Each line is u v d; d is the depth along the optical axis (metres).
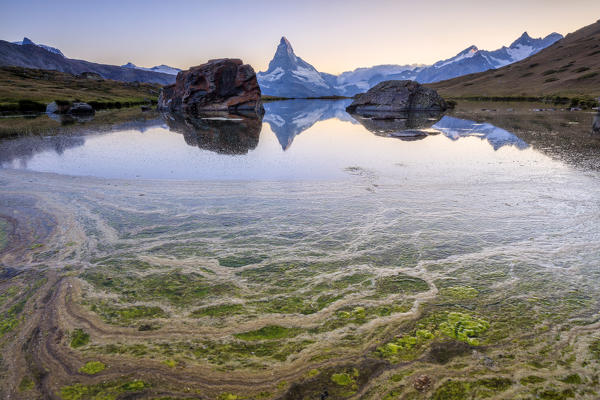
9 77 71.50
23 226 5.97
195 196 7.73
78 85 77.12
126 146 14.84
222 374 2.87
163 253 5.09
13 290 4.09
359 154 12.72
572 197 7.18
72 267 4.64
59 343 3.22
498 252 4.95
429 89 42.56
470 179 8.82
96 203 7.22
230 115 36.81
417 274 4.41
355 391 2.68
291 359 3.02
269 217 6.48
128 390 2.71
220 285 4.25
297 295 4.02
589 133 17.19
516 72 108.06
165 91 48.03
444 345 3.13
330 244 5.34
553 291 3.95
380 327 3.41
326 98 116.50
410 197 7.51
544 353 3.01
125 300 3.92
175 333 3.38
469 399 2.59
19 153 12.87
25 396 2.67
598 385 2.67
